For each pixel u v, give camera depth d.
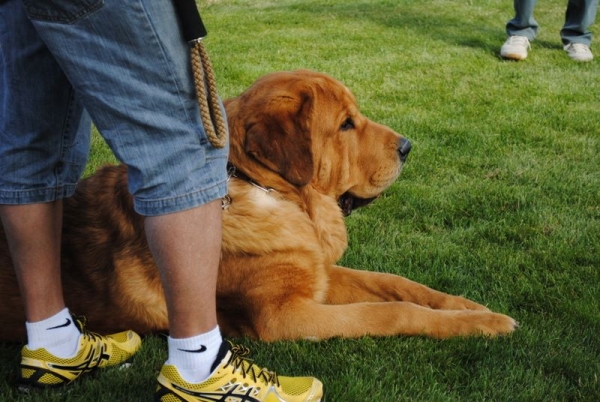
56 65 2.22
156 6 1.86
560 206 4.57
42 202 2.32
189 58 1.97
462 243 4.00
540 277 3.51
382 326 2.87
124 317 2.83
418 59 9.50
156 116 1.93
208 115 1.99
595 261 3.71
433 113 6.95
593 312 3.10
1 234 2.81
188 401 2.14
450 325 2.88
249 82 8.28
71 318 2.47
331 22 12.65
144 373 2.55
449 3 14.38
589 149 5.82
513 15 12.97
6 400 2.39
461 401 2.41
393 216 4.42
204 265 2.04
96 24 1.84
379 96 7.64
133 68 1.89
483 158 5.61
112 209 2.88
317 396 2.34
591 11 9.43
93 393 2.44
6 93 2.25
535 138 6.14
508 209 4.56
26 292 2.37
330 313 2.86
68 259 2.84
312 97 3.03
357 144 3.42
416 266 3.68
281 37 11.23
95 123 1.99
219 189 2.06
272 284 2.83
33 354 2.40
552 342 2.83
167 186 1.96
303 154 2.92
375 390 2.45
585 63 9.27
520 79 8.38
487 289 3.43
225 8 15.09
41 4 1.83
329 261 3.23
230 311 2.90
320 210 3.19
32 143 2.25
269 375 2.26
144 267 2.79
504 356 2.70
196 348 2.10
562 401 2.41
